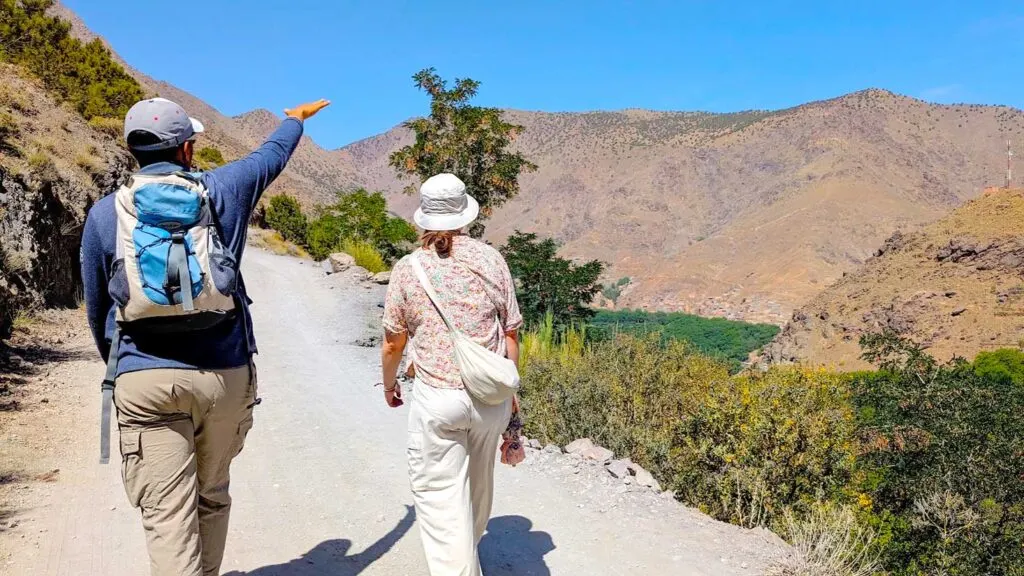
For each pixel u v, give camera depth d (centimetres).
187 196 254
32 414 650
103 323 267
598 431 805
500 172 2509
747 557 427
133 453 258
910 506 1161
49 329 1096
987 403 1387
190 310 248
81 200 1447
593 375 1078
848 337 10700
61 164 1493
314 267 2431
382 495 494
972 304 9550
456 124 2478
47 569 367
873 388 1492
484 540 425
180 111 270
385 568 383
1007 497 1177
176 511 264
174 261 246
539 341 1345
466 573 296
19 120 1616
